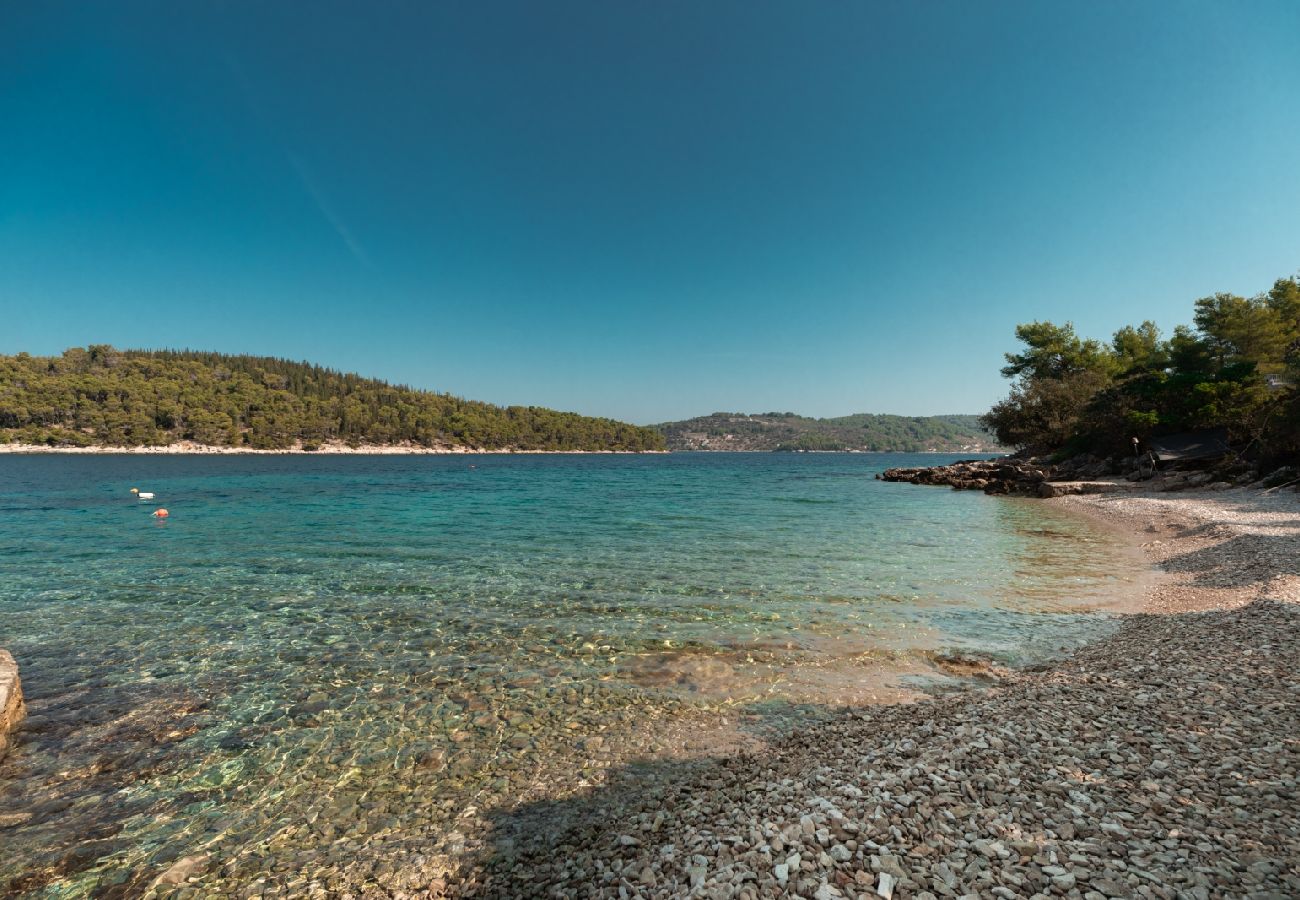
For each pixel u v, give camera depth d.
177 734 8.12
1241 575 15.46
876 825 5.00
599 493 53.66
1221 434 44.84
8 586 16.53
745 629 12.74
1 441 149.62
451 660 10.95
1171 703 7.40
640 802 6.36
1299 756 5.68
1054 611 13.95
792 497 48.69
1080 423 55.38
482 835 5.90
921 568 19.11
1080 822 4.80
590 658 11.05
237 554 21.61
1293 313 57.62
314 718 8.62
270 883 5.29
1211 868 4.09
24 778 7.04
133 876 5.42
